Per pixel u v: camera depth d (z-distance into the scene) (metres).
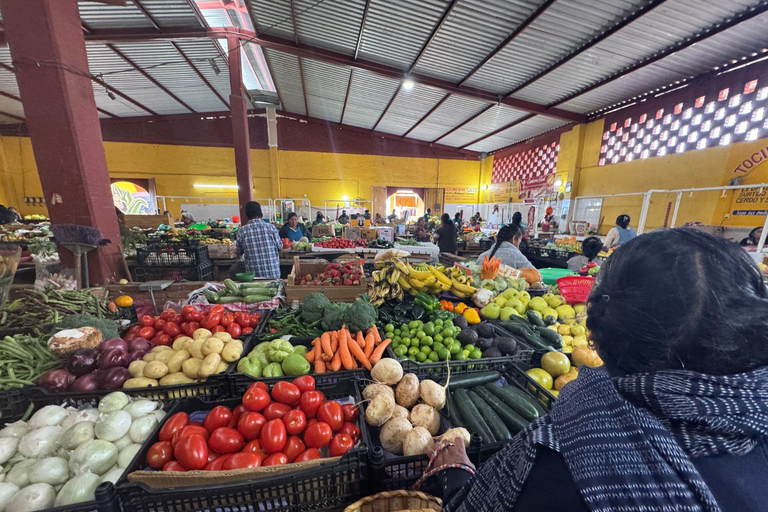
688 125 6.11
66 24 2.35
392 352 1.74
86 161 2.52
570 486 0.38
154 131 12.27
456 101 9.09
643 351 0.42
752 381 0.37
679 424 0.38
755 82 5.07
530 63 6.32
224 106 11.91
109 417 1.24
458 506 0.61
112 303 2.23
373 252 5.59
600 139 8.23
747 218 5.20
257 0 5.89
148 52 7.57
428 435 1.23
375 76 8.21
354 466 1.11
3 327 1.85
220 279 5.14
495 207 13.17
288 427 1.25
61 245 2.50
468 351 1.77
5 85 8.54
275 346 1.75
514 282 2.57
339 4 5.53
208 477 1.01
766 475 0.35
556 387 1.69
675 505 0.31
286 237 6.14
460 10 5.08
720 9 4.12
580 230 8.54
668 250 0.42
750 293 0.38
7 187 11.41
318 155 13.56
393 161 14.05
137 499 0.99
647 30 4.73
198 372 1.57
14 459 1.18
